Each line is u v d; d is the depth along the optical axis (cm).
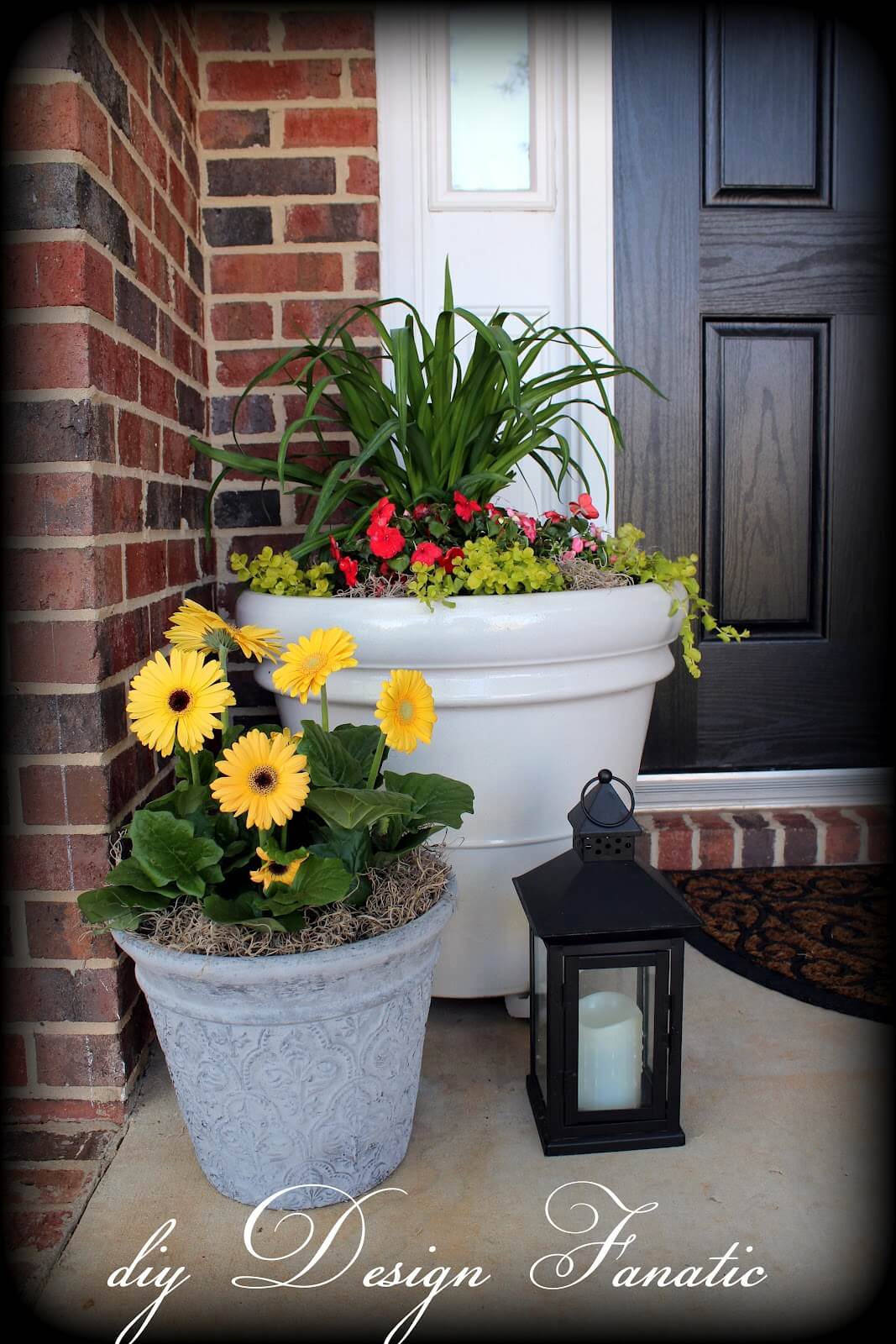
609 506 185
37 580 106
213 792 87
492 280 182
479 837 125
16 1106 113
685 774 192
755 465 187
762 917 162
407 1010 96
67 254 103
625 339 182
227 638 99
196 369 162
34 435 104
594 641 121
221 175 167
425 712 95
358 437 146
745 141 179
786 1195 100
